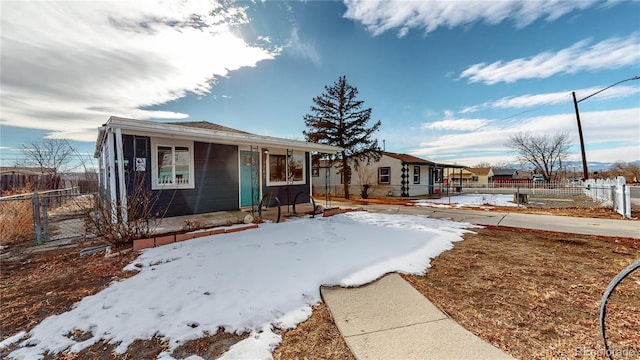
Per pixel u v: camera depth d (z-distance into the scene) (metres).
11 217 6.00
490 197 17.25
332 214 8.93
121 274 3.71
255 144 8.26
